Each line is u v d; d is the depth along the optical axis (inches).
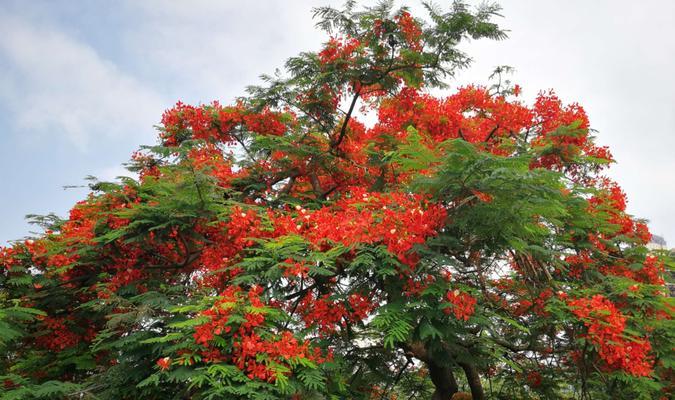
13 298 365.4
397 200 290.2
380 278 302.8
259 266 280.5
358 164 442.9
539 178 237.9
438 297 277.3
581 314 299.0
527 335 416.5
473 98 510.9
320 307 301.4
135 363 289.4
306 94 439.5
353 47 413.1
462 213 264.4
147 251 371.6
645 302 333.1
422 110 476.1
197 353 248.5
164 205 316.8
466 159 243.9
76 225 397.4
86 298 377.7
